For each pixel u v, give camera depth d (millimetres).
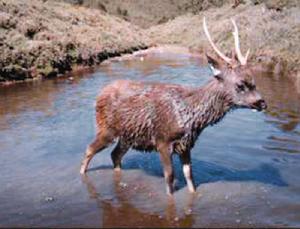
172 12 80438
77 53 27984
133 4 83938
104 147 8977
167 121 7898
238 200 8086
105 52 34312
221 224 7152
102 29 47531
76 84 20359
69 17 45031
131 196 8203
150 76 22906
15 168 9609
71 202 7973
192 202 7961
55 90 18750
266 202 8031
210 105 7840
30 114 14453
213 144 11250
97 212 7551
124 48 40031
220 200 8070
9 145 11188
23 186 8680
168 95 7980
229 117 13898
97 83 20609
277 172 9500
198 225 7094
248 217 7438
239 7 55594
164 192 8375
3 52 22281
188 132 7910
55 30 33844
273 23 32312
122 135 8555
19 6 36781
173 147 8078
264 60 25047
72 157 10266
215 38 39375
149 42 51438
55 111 14852
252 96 7691
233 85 7703
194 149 10844
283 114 14312
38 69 22641
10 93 18078
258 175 9305
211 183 8820
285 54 24188
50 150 10789
